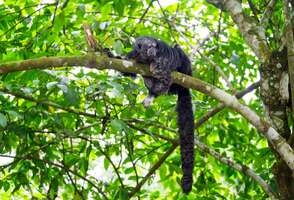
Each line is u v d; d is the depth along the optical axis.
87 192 7.33
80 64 5.10
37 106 6.33
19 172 6.99
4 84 6.20
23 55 7.06
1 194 7.99
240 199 7.69
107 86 6.02
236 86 8.34
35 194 7.99
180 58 6.09
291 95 5.69
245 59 8.16
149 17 8.27
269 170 7.19
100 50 5.25
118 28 7.34
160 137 7.16
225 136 7.96
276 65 5.91
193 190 7.82
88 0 6.90
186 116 6.42
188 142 6.36
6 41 7.07
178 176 8.07
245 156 7.95
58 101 6.65
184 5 8.67
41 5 7.09
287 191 5.79
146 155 7.52
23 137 6.34
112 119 6.33
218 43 7.82
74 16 7.31
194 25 8.52
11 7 7.49
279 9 7.52
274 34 7.04
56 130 6.80
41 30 7.04
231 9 6.30
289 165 5.32
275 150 5.91
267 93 5.91
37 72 5.86
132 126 7.06
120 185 7.42
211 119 7.91
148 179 7.54
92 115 6.71
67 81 5.71
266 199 7.61
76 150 7.75
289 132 5.86
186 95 6.46
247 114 5.43
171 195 8.15
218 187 7.97
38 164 6.80
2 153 6.68
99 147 7.00
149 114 7.20
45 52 6.88
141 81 7.73
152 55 5.49
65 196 7.75
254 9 6.87
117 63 5.24
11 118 6.66
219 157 6.83
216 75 8.09
